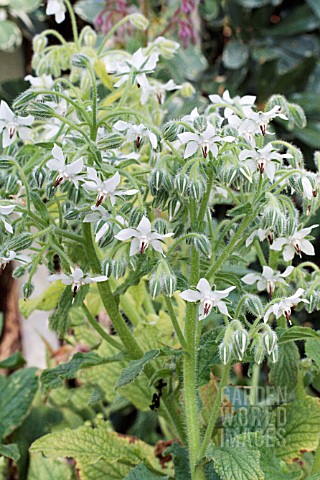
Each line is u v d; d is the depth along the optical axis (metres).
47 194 0.49
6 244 0.50
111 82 0.61
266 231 0.51
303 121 0.55
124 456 0.58
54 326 0.54
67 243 0.55
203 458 0.50
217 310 0.50
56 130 0.56
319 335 0.50
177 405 0.58
